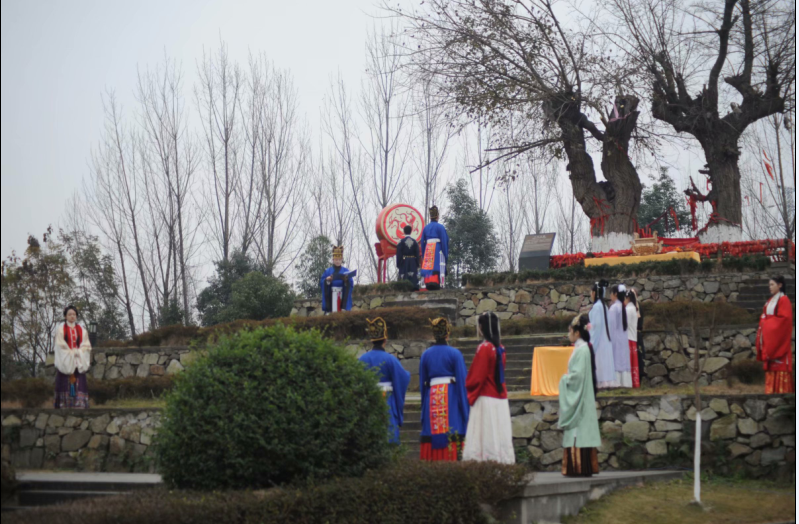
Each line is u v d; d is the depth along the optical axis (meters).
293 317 19.50
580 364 9.98
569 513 9.02
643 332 15.59
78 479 9.44
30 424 12.79
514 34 25.69
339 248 20.83
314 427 7.48
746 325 14.99
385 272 24.41
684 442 11.41
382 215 23.95
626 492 9.88
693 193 26.80
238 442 7.29
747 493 10.02
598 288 14.34
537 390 13.97
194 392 7.55
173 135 32.94
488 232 35.75
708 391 13.49
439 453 9.56
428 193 36.16
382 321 10.30
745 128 27.09
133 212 31.97
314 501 7.04
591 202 26.83
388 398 9.98
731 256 22.41
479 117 26.09
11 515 6.57
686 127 26.39
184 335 19.23
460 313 22.05
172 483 7.61
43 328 13.33
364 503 7.31
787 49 25.48
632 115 26.38
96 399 15.12
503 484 8.14
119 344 19.39
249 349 7.79
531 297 21.52
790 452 10.93
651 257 22.47
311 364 7.75
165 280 32.19
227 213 33.47
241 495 6.96
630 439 11.70
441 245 22.61
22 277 11.65
